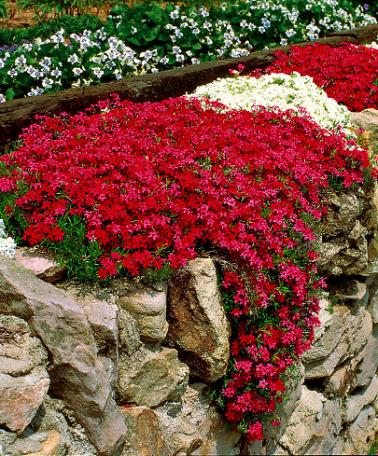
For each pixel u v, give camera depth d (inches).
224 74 85.7
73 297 47.3
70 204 51.6
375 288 73.9
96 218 50.0
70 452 44.3
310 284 58.8
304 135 69.2
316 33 107.0
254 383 55.1
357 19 121.7
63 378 44.1
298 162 62.5
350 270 67.2
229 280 52.7
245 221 55.1
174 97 79.4
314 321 59.0
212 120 67.8
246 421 56.3
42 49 75.9
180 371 51.6
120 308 48.2
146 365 49.3
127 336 48.3
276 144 65.3
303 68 90.0
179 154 57.4
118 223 50.7
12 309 43.8
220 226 53.7
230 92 77.8
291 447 64.3
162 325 49.8
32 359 42.9
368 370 77.5
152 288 49.9
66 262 48.4
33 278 45.1
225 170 58.8
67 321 43.6
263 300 53.1
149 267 49.7
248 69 89.1
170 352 51.1
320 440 68.1
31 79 73.8
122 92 73.5
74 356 43.8
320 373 66.6
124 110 66.8
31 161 55.5
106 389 45.1
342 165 65.9
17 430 41.0
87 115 70.9
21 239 50.6
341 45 101.4
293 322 56.7
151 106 69.1
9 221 51.7
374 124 75.2
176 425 51.8
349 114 77.6
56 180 52.2
